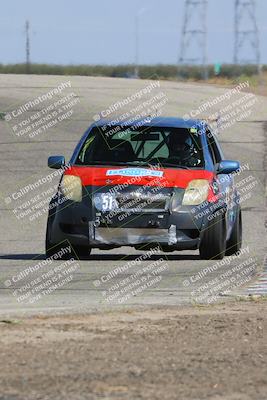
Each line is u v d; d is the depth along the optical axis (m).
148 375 23.05
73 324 29.27
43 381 22.34
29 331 27.98
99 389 21.66
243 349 26.19
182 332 28.28
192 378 22.88
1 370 23.31
